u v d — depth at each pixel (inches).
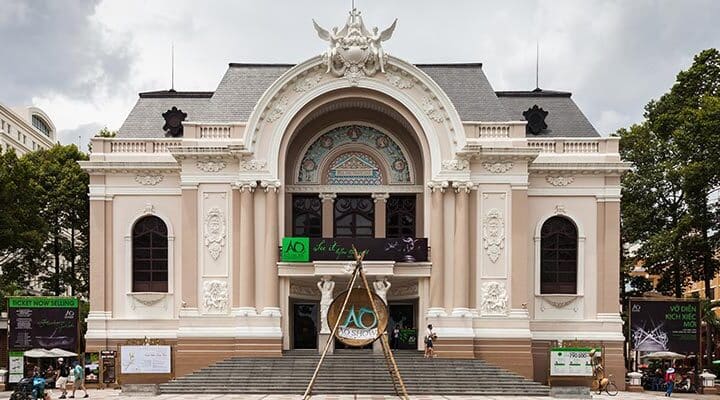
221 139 1854.1
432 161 1827.0
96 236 1909.4
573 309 1897.1
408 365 1697.8
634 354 2239.2
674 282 2412.6
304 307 1950.1
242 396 1549.0
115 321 1893.5
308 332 1946.4
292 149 1941.4
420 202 1931.6
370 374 1654.8
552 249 1923.0
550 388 1637.6
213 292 1813.5
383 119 1945.1
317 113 1898.4
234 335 1782.7
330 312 1471.5
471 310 1806.1
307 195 1952.5
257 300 1809.8
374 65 1840.6
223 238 1830.7
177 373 1779.0
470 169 1831.9
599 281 1903.3
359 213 1955.0
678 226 2166.6
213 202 1841.8
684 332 1838.1
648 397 1676.9
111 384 1822.1
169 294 1895.9
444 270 1813.5
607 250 1907.0
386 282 1803.6
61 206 2625.5
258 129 1829.5
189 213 1836.9
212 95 2084.2
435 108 1838.1
